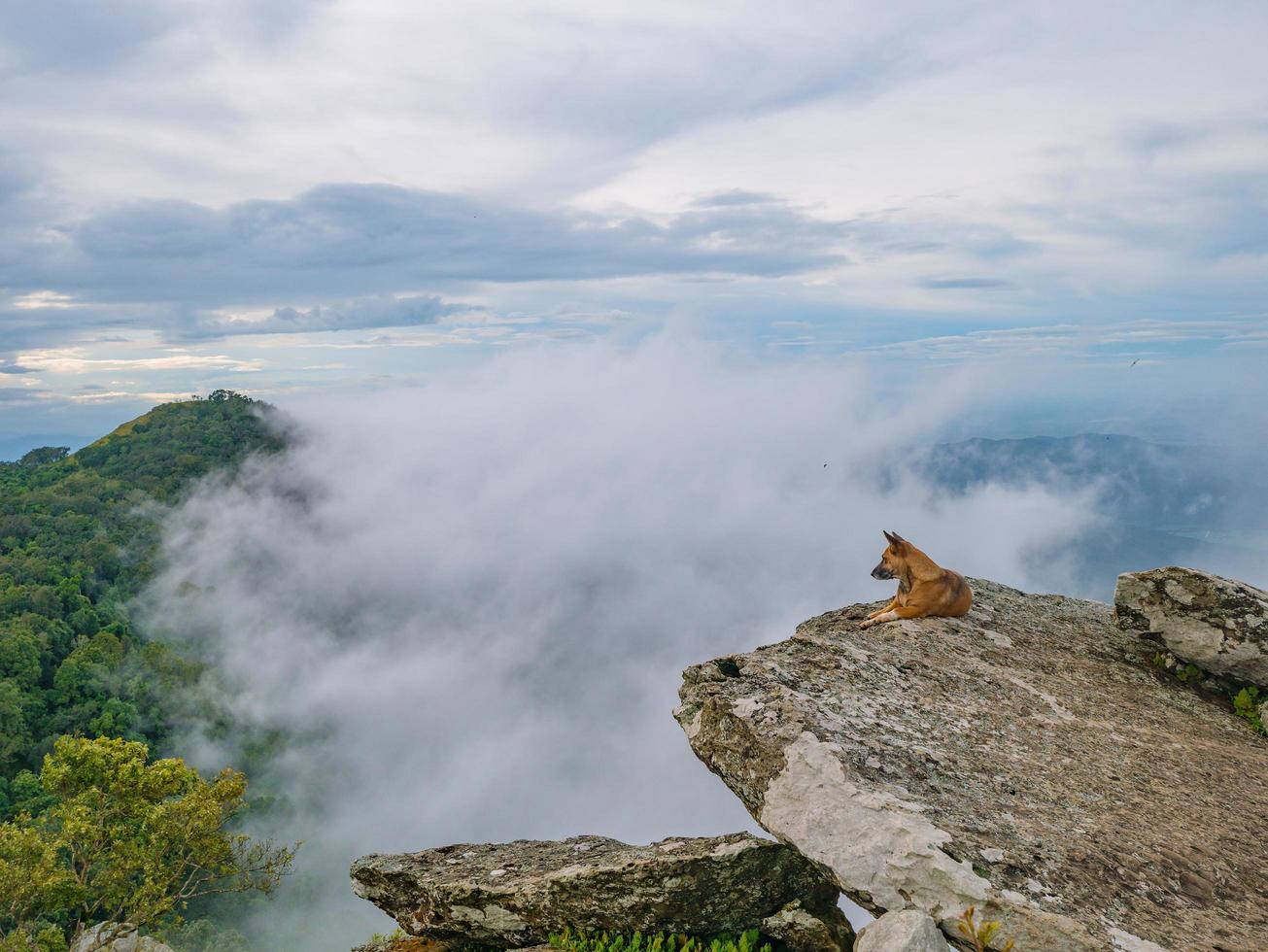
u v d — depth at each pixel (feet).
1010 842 18.94
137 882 93.09
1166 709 29.68
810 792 20.40
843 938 23.41
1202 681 32.32
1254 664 30.30
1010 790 21.71
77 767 87.10
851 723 23.16
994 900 17.02
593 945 24.52
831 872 19.45
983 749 23.73
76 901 84.07
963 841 18.51
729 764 22.90
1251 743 28.09
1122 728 27.25
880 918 17.80
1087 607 39.34
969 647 31.55
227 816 94.53
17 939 82.58
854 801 19.66
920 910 17.90
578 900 24.76
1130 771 24.14
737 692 24.81
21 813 90.48
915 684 27.32
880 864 18.65
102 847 89.35
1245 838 21.29
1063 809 21.22
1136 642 34.42
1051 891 17.51
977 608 36.29
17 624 446.19
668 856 24.31
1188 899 18.37
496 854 30.19
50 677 440.04
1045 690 29.01
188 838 88.48
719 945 23.32
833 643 29.81
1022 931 16.65
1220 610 31.53
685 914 23.70
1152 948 16.24
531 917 25.72
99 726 408.46
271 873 97.66
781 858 24.07
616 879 24.23
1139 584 33.96
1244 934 17.39
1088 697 29.22
